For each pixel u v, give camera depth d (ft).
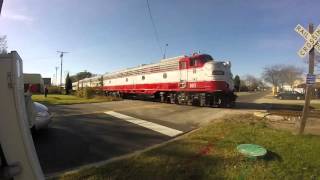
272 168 20.42
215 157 22.59
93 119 47.47
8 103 7.71
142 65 102.27
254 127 35.17
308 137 30.12
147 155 23.38
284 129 35.63
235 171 19.67
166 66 84.43
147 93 96.02
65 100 97.55
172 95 83.10
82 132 36.06
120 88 120.26
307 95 31.58
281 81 254.27
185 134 34.99
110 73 134.72
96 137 33.12
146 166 20.65
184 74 76.69
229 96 69.77
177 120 46.73
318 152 24.45
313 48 31.32
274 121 42.60
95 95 118.32
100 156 25.36
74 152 26.58
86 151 26.96
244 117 46.39
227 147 25.49
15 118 7.74
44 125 34.53
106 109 64.03
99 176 18.89
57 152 26.53
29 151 7.89
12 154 7.75
